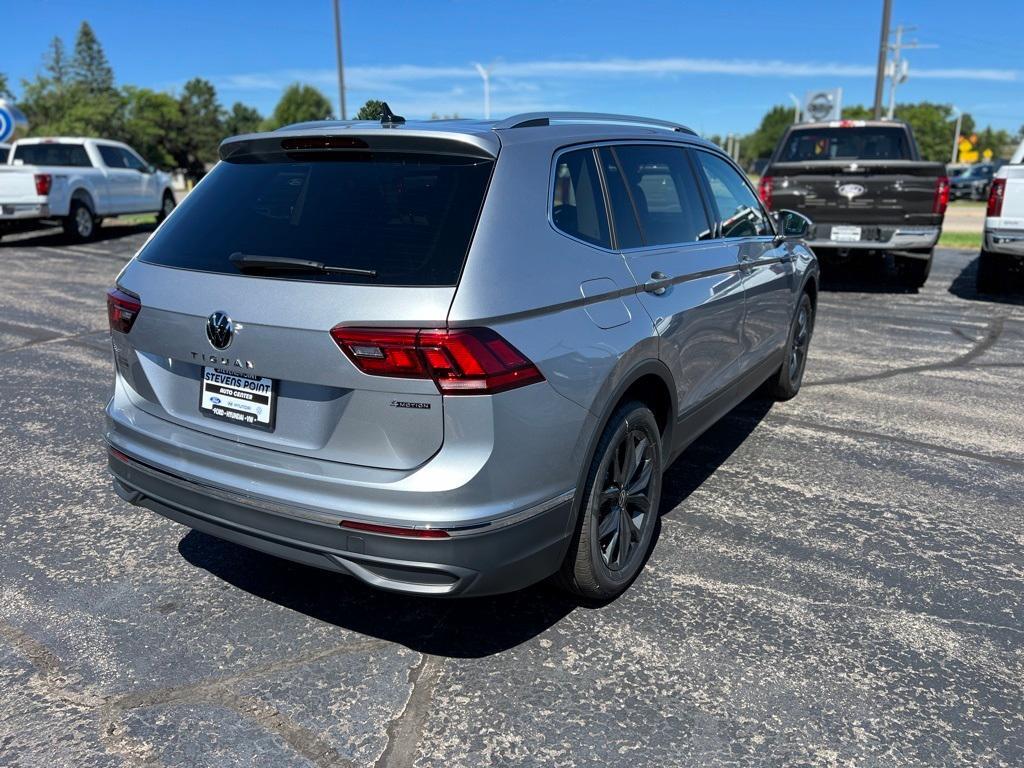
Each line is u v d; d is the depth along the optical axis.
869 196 9.49
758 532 3.85
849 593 3.33
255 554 3.61
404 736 2.51
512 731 2.54
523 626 3.09
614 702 2.67
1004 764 2.42
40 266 12.25
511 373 2.47
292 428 2.64
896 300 9.90
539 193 2.82
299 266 2.56
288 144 2.94
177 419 2.93
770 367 5.07
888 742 2.50
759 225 4.77
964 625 3.12
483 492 2.48
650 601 3.26
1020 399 5.96
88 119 53.94
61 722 2.56
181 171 80.69
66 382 6.12
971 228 19.19
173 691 2.71
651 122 3.95
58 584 3.33
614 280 3.02
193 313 2.72
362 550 2.51
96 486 4.27
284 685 2.74
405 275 2.46
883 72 20.06
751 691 2.73
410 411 2.44
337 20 29.12
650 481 3.38
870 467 4.67
